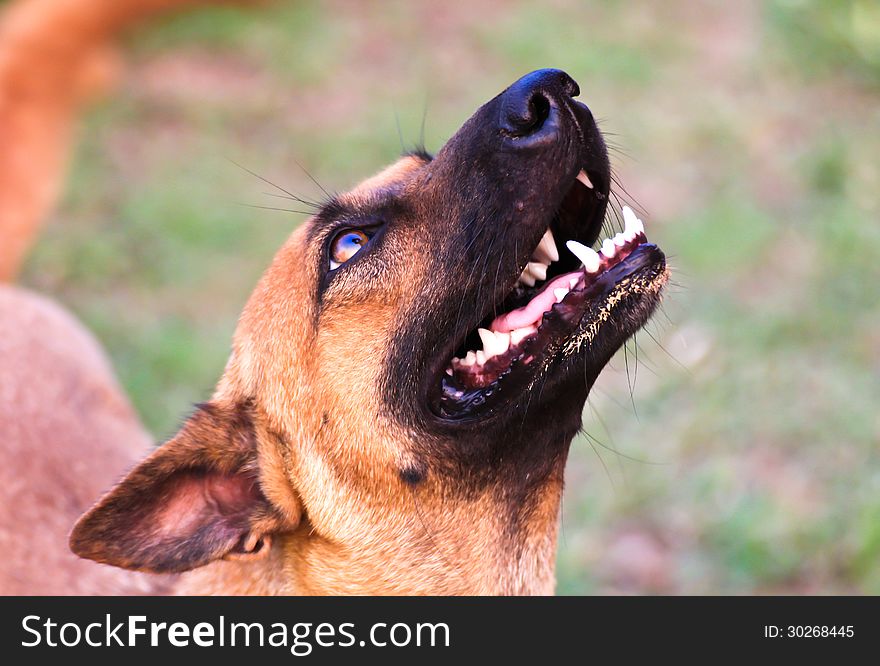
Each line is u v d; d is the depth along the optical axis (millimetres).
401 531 4102
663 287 3945
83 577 4867
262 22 12453
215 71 11734
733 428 7258
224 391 4340
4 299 5891
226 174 10078
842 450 7004
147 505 4012
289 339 4180
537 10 13328
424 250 4086
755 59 12133
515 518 4164
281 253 4355
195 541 4047
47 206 6414
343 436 4078
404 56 12234
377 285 4105
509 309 4250
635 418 7402
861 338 7961
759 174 10094
